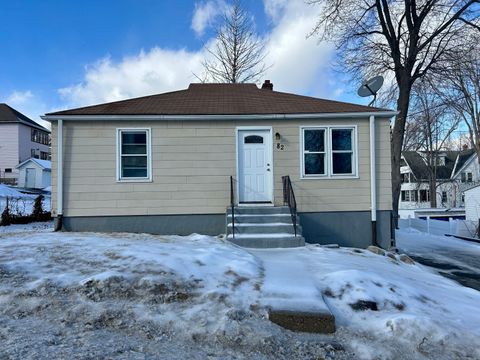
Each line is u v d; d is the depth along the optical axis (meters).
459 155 45.25
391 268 7.11
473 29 17.41
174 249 6.91
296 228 8.98
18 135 42.66
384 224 10.12
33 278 5.13
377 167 10.20
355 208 10.16
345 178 10.21
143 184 10.09
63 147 9.95
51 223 15.99
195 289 5.00
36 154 46.78
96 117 9.89
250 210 9.49
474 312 4.95
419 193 44.94
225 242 8.34
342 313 4.65
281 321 4.23
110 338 3.77
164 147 10.17
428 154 39.16
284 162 10.30
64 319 4.16
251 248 8.38
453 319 4.60
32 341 3.57
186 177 10.18
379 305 4.80
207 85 13.98
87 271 5.43
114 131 10.09
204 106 10.84
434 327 4.17
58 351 3.38
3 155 42.25
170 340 3.83
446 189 43.97
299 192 10.22
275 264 6.62
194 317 4.28
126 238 8.52
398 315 4.43
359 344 3.92
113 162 10.05
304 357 3.64
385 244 10.06
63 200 9.91
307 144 10.35
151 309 4.45
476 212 19.41
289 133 10.33
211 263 6.00
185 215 10.12
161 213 10.09
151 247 7.02
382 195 10.16
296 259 7.09
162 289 4.92
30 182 37.22
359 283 5.25
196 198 10.17
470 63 17.88
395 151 17.72
